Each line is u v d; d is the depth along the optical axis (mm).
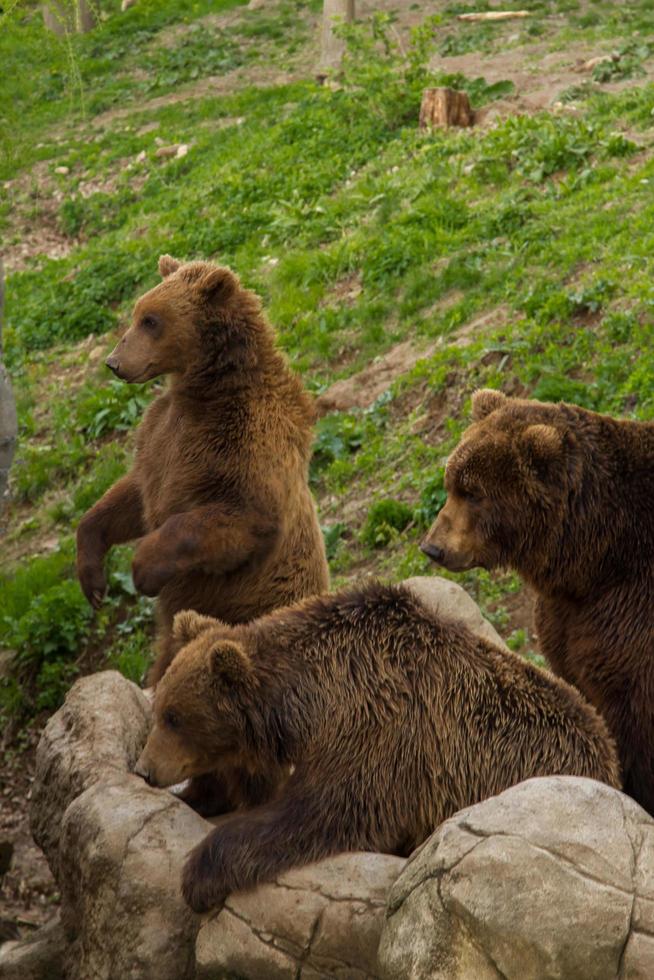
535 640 15039
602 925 6324
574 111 29000
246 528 10367
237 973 7590
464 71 36094
